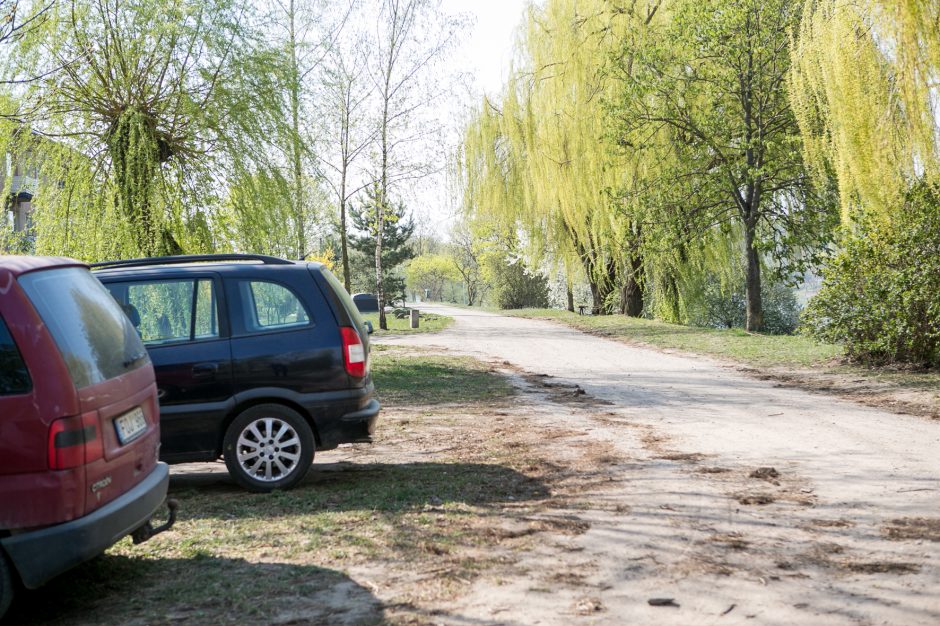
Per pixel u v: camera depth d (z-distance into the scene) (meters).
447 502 6.05
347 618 3.80
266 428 6.64
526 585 4.18
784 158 25.36
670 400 12.12
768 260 29.97
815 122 21.42
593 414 10.86
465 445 8.70
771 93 24.69
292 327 6.76
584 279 39.53
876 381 13.16
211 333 6.69
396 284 69.75
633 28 28.00
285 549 4.94
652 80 25.83
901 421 9.52
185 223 14.94
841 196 16.20
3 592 3.80
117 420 4.29
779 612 3.74
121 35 14.36
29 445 3.81
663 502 5.87
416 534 5.17
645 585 4.14
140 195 14.30
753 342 21.97
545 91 32.12
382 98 28.30
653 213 27.25
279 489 6.63
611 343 24.88
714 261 31.44
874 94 15.03
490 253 60.16
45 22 13.15
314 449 6.72
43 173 14.54
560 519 5.47
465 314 50.75
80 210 14.46
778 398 11.98
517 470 7.27
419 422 10.48
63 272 4.44
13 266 4.01
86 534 3.88
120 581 4.49
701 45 24.34
